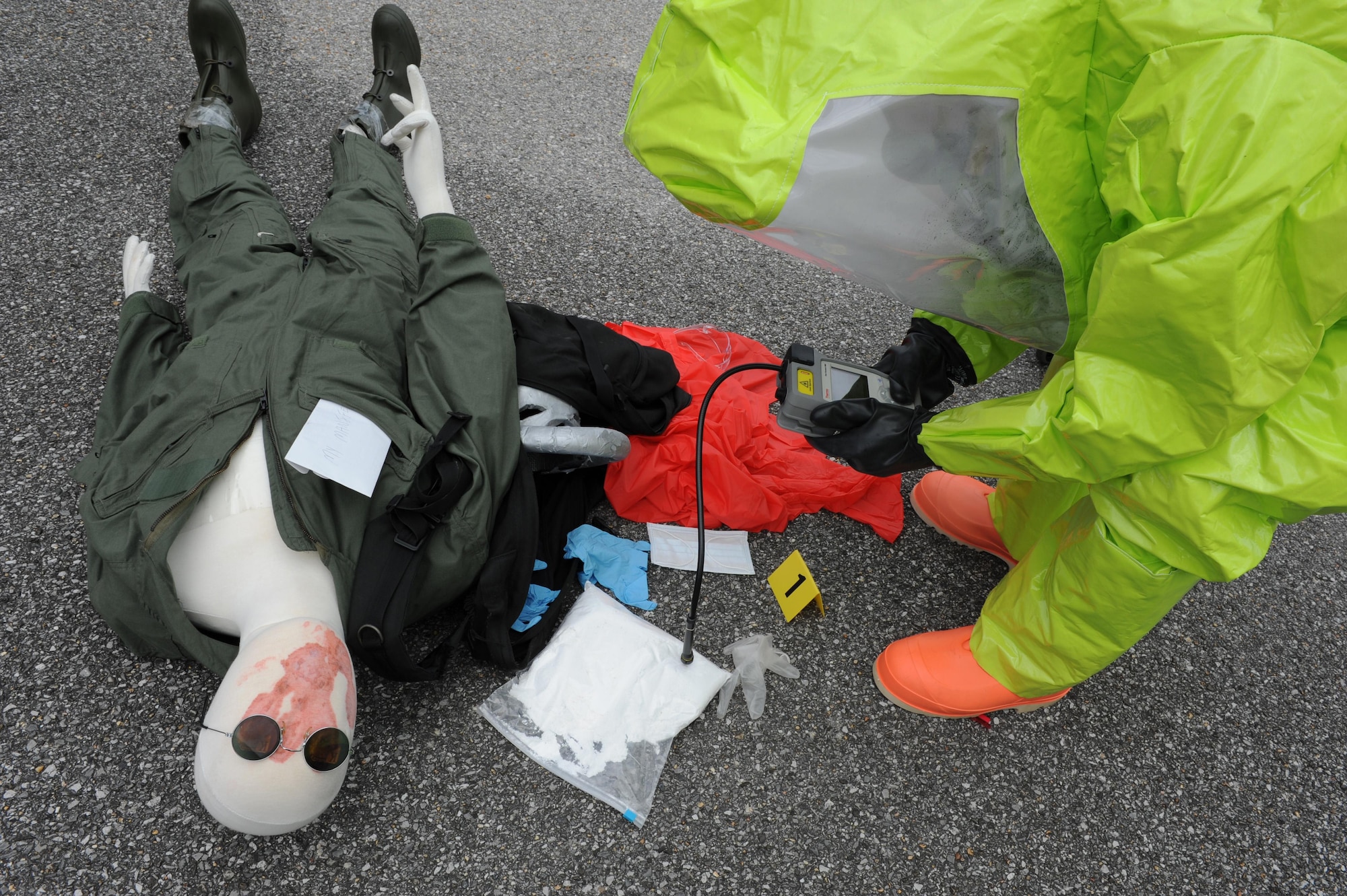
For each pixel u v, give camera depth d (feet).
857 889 4.83
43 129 7.95
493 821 4.72
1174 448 3.37
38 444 5.90
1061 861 5.16
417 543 4.54
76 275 6.98
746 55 3.35
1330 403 3.26
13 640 4.96
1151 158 3.01
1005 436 3.93
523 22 11.37
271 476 4.41
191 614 4.44
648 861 4.71
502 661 4.94
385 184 7.30
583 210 9.03
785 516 6.58
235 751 3.54
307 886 4.36
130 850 4.32
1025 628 4.88
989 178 3.47
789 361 5.16
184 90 8.80
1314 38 2.70
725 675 5.47
